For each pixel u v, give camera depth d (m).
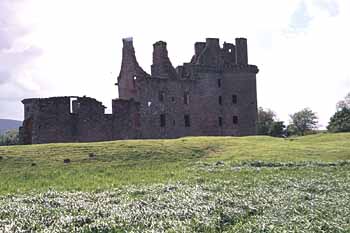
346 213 24.62
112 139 99.88
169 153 60.06
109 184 37.88
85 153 57.75
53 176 43.88
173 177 42.25
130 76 113.62
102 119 98.81
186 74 120.06
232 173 44.88
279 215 24.19
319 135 87.44
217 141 70.81
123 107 102.00
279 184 36.91
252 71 119.38
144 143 66.06
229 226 22.22
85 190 34.72
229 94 118.12
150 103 107.81
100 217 23.95
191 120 113.75
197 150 63.16
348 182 37.97
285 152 61.19
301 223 22.03
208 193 31.47
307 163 52.41
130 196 31.30
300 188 34.59
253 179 39.97
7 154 55.94
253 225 21.70
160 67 115.38
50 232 20.78
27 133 95.75
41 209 26.38
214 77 117.12
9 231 21.02
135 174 44.94
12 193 33.72
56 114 94.25
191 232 20.61
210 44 118.38
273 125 147.75
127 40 114.69
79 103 96.50
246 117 118.44
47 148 60.31
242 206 26.83
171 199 29.11
